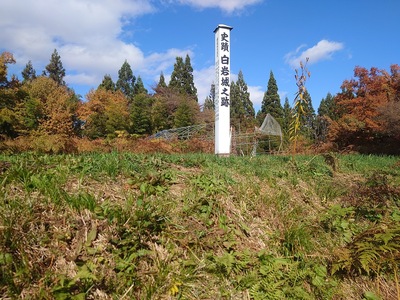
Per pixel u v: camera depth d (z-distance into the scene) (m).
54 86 38.72
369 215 4.43
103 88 44.22
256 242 3.63
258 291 2.94
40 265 2.47
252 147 16.08
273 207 4.35
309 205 4.76
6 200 2.96
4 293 2.20
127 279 2.58
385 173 5.52
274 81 47.25
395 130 18.19
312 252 3.63
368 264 3.20
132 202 3.37
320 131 48.31
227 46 9.66
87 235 2.81
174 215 3.50
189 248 3.13
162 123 36.38
